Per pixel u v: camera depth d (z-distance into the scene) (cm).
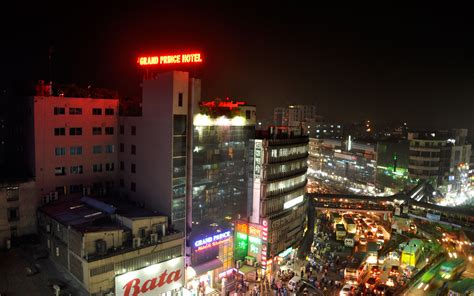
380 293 6856
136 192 7206
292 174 8669
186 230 6706
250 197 7762
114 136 7556
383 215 12506
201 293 6378
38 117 6556
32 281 5325
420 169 16162
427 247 9612
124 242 5581
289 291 6850
